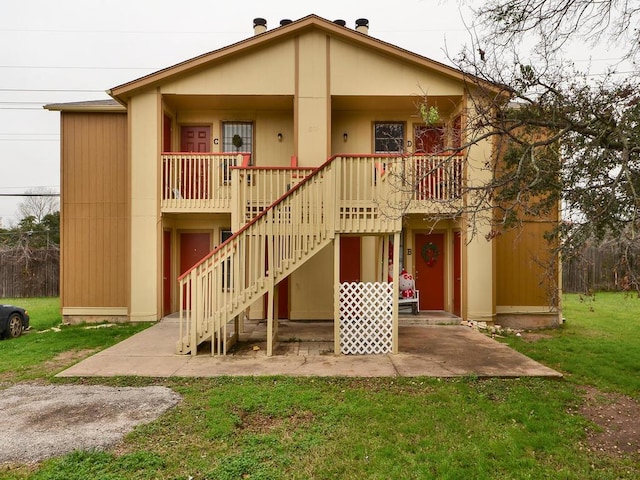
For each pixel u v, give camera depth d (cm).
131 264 945
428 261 1057
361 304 677
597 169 459
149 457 341
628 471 336
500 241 988
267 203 823
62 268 1004
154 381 537
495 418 424
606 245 456
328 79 937
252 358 645
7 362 641
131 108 938
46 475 316
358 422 412
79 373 563
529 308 982
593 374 587
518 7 497
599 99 465
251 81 938
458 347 714
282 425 407
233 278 690
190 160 949
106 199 1009
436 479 319
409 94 938
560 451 363
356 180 672
